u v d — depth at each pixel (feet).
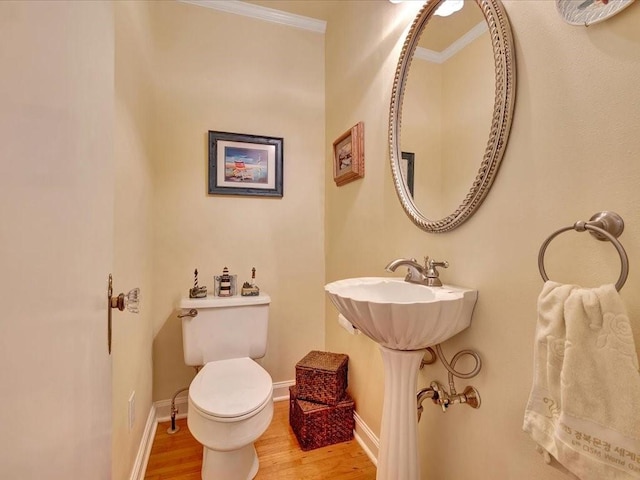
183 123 6.42
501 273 2.90
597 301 1.85
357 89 5.83
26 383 1.21
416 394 3.43
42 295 1.33
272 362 7.00
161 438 5.61
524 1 2.67
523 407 2.66
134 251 4.45
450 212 3.58
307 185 7.31
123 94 3.85
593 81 2.16
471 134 3.30
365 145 5.51
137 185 4.66
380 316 2.88
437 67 3.82
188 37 6.49
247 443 4.06
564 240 2.34
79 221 1.71
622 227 1.98
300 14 7.11
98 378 2.03
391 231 4.73
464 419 3.30
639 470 1.65
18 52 1.18
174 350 6.29
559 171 2.38
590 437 1.83
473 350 3.19
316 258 7.36
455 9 3.55
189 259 6.42
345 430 5.46
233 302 5.78
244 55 6.88
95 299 1.99
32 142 1.27
